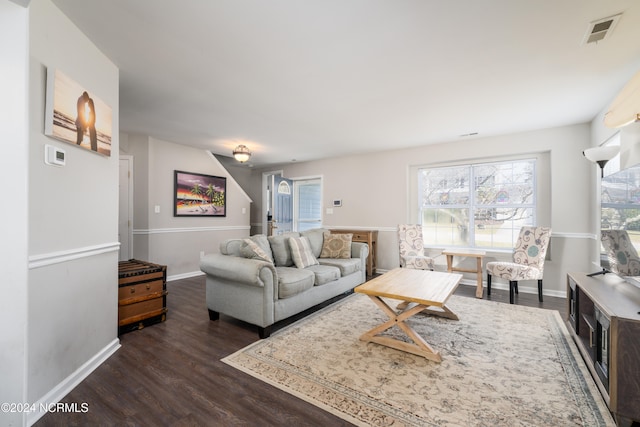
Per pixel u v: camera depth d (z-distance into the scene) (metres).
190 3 1.60
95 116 2.01
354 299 3.67
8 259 1.44
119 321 2.55
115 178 2.31
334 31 1.85
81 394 1.72
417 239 4.61
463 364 2.06
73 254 1.82
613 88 2.65
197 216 5.12
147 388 1.78
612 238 2.26
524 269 3.47
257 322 2.54
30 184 1.50
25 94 1.46
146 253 4.37
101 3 1.61
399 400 1.66
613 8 1.61
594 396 1.69
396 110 3.26
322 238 4.32
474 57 2.15
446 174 4.87
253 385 1.81
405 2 1.58
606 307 1.66
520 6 1.60
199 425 1.47
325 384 1.82
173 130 4.07
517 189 4.28
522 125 3.78
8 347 1.44
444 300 2.12
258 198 7.23
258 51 2.09
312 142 4.71
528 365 2.04
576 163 3.73
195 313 3.16
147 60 2.23
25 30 1.46
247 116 3.48
